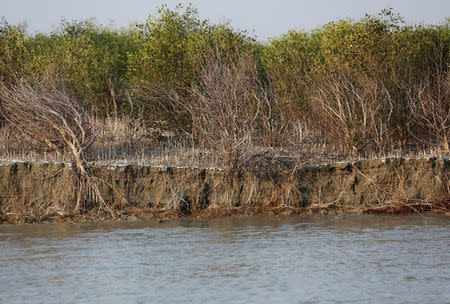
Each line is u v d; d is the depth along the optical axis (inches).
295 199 1312.7
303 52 1736.0
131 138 1531.7
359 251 946.7
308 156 1376.7
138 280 789.2
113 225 1175.6
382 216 1266.0
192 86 1456.7
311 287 757.9
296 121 1542.8
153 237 1058.7
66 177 1269.7
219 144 1332.4
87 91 1720.0
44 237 1060.5
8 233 1099.3
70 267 853.2
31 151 1423.5
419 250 951.0
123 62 2060.8
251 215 1275.8
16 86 1483.8
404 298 716.7
